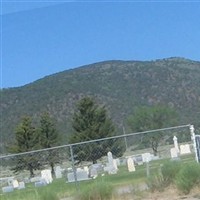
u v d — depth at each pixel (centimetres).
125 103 10306
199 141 2108
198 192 1415
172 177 1553
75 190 1664
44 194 1530
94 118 6400
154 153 2973
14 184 2708
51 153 2948
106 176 2080
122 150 2905
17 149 6494
